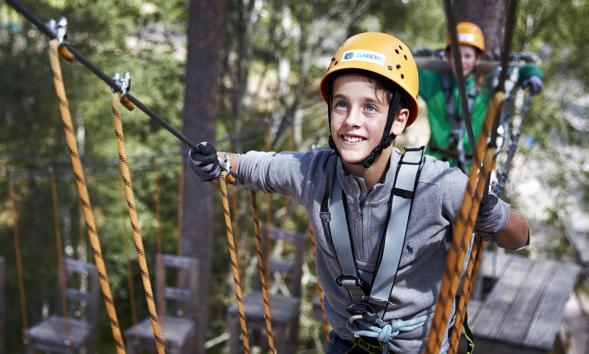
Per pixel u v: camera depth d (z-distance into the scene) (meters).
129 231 19.44
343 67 1.67
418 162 1.77
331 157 1.91
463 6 5.46
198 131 11.33
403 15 20.55
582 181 17.11
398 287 1.86
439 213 1.74
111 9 17.95
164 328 7.79
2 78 16.61
